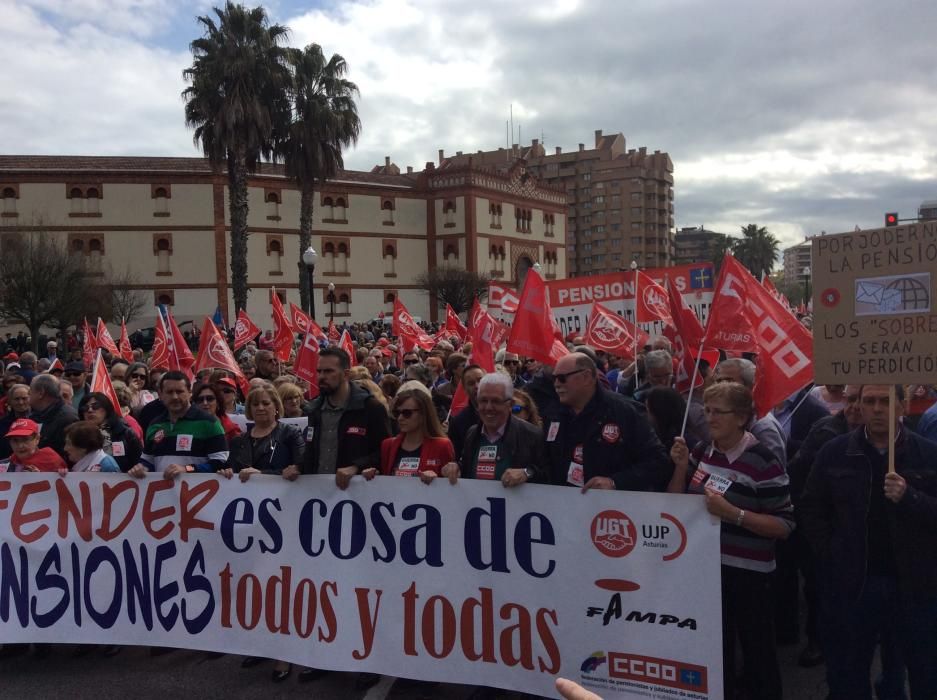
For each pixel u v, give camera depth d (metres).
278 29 31.30
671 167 118.31
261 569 4.92
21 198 47.44
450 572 4.46
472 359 8.21
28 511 5.24
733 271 5.27
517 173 63.59
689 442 5.30
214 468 5.52
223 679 4.88
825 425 4.88
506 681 4.31
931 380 3.58
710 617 3.84
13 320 35.12
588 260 115.44
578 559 4.13
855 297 3.75
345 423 5.26
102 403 6.32
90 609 5.17
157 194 49.59
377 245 57.16
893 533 3.69
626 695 4.02
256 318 52.00
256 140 31.38
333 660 4.70
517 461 4.53
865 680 3.83
